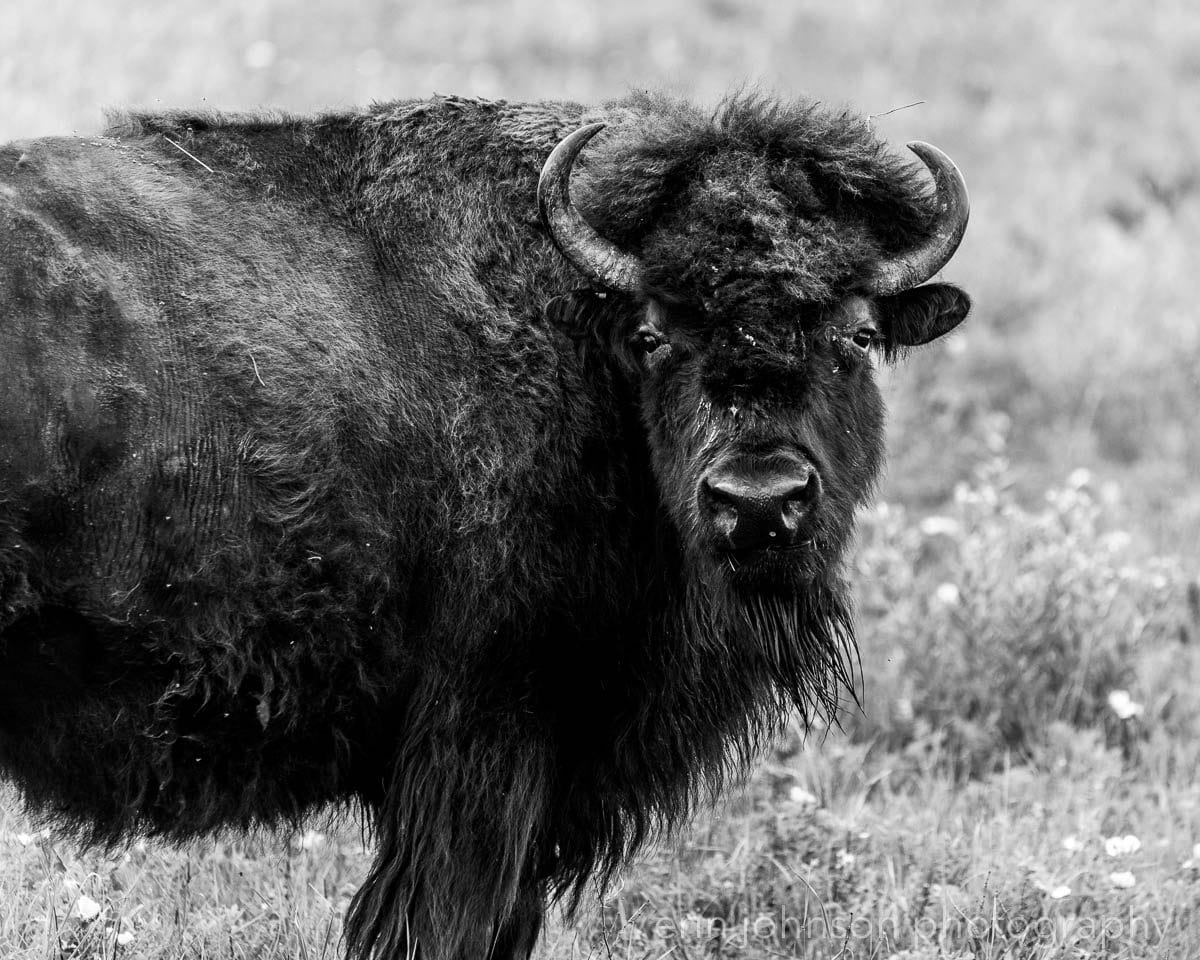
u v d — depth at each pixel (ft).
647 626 59.88
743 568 55.98
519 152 61.98
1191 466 135.64
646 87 68.18
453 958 57.62
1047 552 98.53
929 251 59.11
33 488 52.54
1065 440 138.31
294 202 59.06
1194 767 87.15
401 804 58.18
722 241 55.88
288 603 55.67
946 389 142.51
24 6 190.08
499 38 231.91
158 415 54.13
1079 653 93.66
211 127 60.29
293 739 57.67
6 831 68.18
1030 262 171.01
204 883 68.23
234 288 56.18
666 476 57.88
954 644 94.79
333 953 62.59
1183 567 112.16
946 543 111.65
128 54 184.96
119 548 53.93
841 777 83.51
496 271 59.88
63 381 52.85
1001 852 71.92
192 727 56.18
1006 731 90.38
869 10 249.14
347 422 56.54
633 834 65.10
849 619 63.87
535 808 58.39
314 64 209.15
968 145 200.44
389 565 57.06
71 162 56.59
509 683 58.03
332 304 57.57
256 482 55.06
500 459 57.57
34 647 54.13
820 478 55.52
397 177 60.34
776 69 222.69
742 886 69.92
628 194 58.75
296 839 72.23
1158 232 179.11
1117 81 225.56
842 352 57.47
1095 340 155.02
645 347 57.82
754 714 63.72
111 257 54.90
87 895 63.41
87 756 56.39
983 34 240.32
